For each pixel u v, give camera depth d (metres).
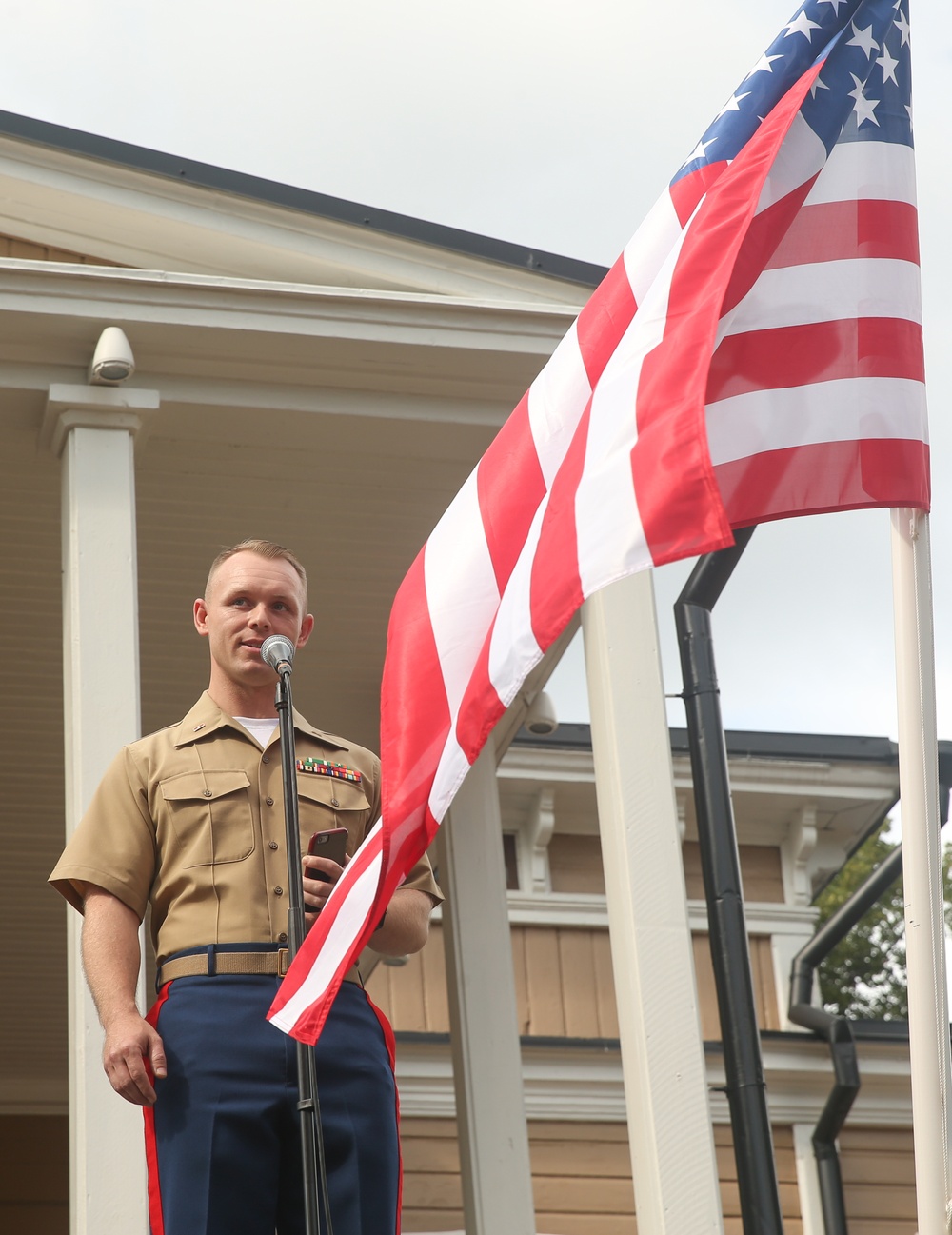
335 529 6.66
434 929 11.05
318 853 3.29
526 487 3.62
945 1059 2.98
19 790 8.17
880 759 11.70
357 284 6.29
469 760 3.37
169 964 3.33
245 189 6.21
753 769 11.58
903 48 3.65
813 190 3.53
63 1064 11.02
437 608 3.60
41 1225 10.87
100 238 6.19
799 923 11.62
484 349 5.77
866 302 3.45
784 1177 10.70
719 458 3.34
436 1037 10.39
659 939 5.23
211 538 6.65
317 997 3.14
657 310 3.32
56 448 5.57
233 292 5.55
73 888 3.47
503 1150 6.43
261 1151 3.19
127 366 5.37
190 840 3.40
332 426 5.94
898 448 3.35
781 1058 10.88
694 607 8.09
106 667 5.11
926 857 3.07
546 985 11.10
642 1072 5.10
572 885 11.44
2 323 5.38
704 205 3.39
